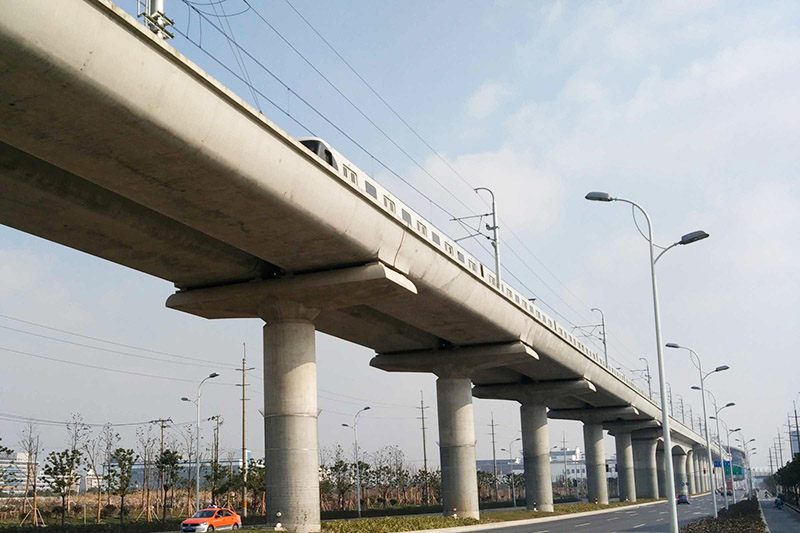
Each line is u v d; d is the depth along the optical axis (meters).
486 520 53.66
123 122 22.12
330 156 34.28
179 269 35.94
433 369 56.59
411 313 46.28
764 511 81.12
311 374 37.16
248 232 31.31
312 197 29.78
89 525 47.88
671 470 28.64
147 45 21.39
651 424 108.44
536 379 73.94
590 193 31.47
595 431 96.12
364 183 36.97
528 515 62.97
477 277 45.53
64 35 19.09
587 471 95.38
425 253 39.44
